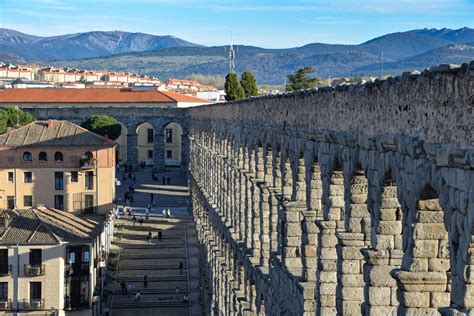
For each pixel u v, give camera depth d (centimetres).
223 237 7794
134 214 15300
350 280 3169
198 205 12775
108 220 12400
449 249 2216
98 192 13525
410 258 2427
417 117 2367
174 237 13588
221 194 8394
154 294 10812
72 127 13938
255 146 5600
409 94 2431
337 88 3259
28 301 9206
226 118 7981
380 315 2764
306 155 3862
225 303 7350
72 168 13500
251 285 5622
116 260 12012
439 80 2200
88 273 9406
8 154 13488
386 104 2647
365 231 3147
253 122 5700
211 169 10088
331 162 3388
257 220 5672
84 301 9356
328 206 3462
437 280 2383
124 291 10769
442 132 2181
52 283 9206
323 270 3525
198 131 13350
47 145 13475
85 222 10488
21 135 13700
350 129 3084
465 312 2027
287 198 4372
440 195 2191
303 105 3909
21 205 13488
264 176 5209
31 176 13500
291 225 4203
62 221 9931
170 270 11800
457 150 2062
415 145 2338
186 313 10119
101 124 18688
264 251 5250
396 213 2745
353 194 3133
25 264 9188
